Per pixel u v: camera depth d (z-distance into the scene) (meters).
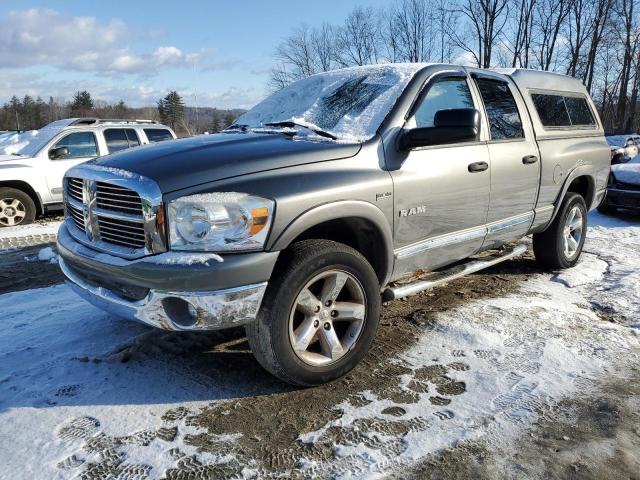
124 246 2.90
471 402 2.90
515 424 2.70
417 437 2.59
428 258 3.76
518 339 3.66
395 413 2.81
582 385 3.07
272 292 2.81
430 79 3.79
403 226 3.43
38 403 2.88
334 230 3.33
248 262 2.69
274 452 2.49
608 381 3.12
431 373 3.23
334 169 3.05
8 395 2.96
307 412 2.83
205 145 3.12
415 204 3.46
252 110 4.43
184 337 3.72
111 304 2.96
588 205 5.73
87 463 2.40
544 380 3.11
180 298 2.66
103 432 2.63
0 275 5.90
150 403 2.90
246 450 2.51
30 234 8.13
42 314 4.23
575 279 5.08
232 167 2.80
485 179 3.99
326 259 2.94
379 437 2.60
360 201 3.10
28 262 6.49
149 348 3.53
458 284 4.98
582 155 5.25
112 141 10.37
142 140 10.80
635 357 3.41
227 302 2.68
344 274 3.06
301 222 2.84
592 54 32.22
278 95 4.42
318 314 3.03
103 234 3.04
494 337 3.68
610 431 2.64
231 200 2.67
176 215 2.66
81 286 3.17
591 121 5.71
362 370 3.29
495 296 4.62
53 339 3.70
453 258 4.05
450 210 3.74
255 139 3.26
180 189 2.68
